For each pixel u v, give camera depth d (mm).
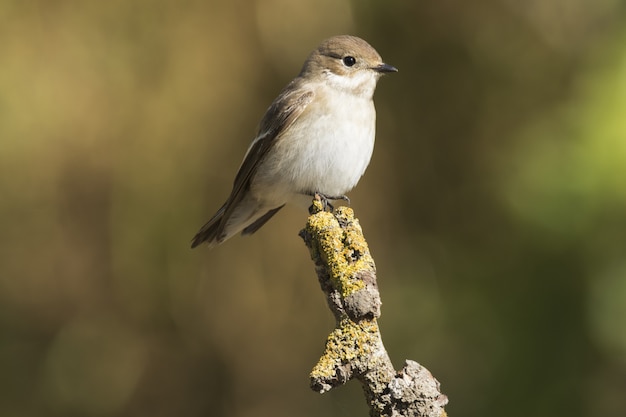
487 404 10617
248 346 11984
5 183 11516
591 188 9914
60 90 11438
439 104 12367
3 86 11359
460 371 11156
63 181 11594
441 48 12398
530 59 12180
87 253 11898
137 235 11672
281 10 11766
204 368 12281
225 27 11695
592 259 10062
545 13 12039
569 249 10180
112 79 11555
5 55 11430
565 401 10258
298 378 11984
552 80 12078
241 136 11727
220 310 11891
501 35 12281
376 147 12086
